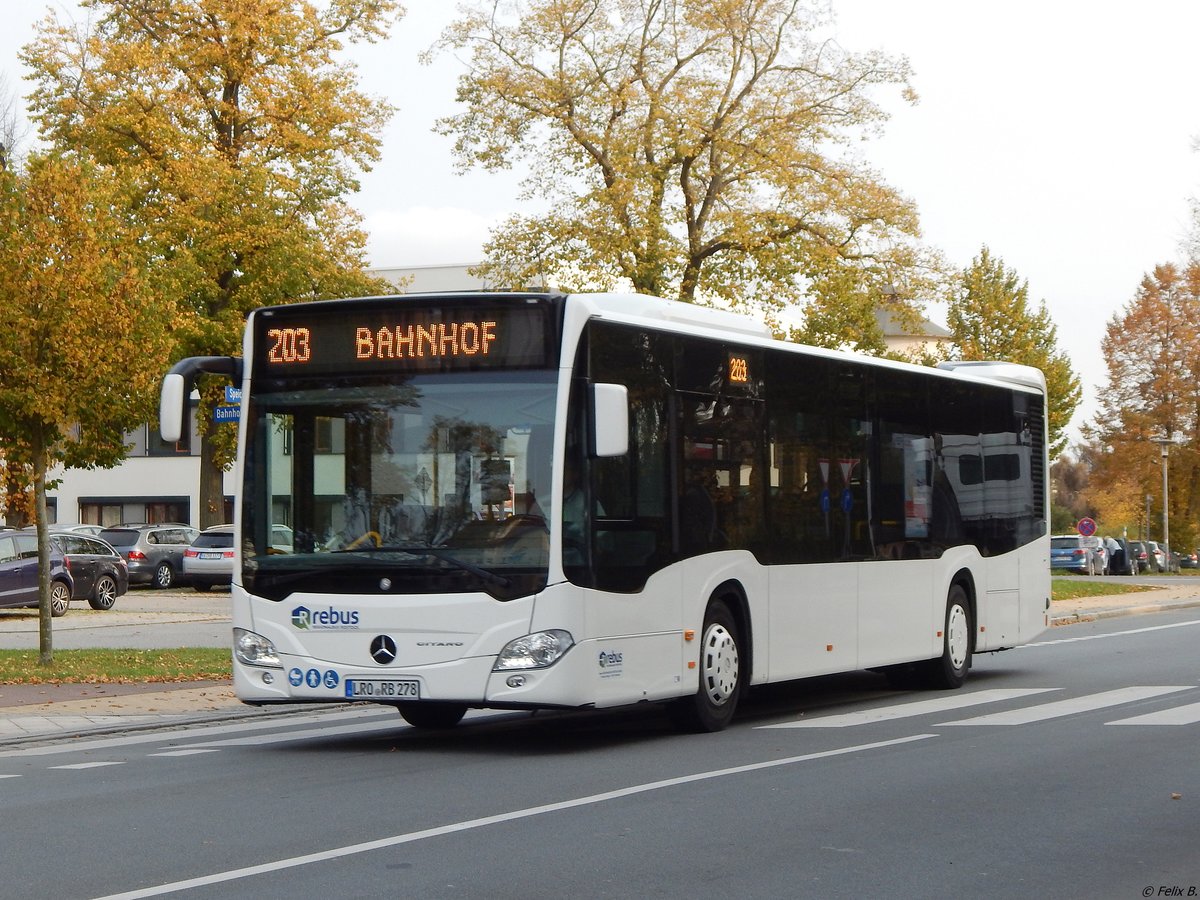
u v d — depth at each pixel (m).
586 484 11.73
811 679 19.48
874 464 15.90
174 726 14.98
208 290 40.53
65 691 17.53
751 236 32.69
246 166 40.53
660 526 12.55
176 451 67.19
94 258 18.88
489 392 11.82
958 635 17.64
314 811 9.20
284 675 12.03
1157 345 75.06
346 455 12.05
